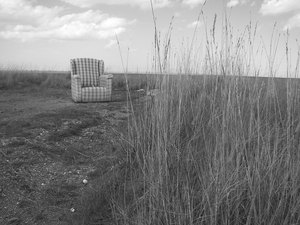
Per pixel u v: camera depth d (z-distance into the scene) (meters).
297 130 2.63
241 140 2.44
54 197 2.90
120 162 3.34
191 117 3.39
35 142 4.08
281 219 2.02
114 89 10.77
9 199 2.84
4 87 9.95
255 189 2.14
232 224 2.06
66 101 8.05
